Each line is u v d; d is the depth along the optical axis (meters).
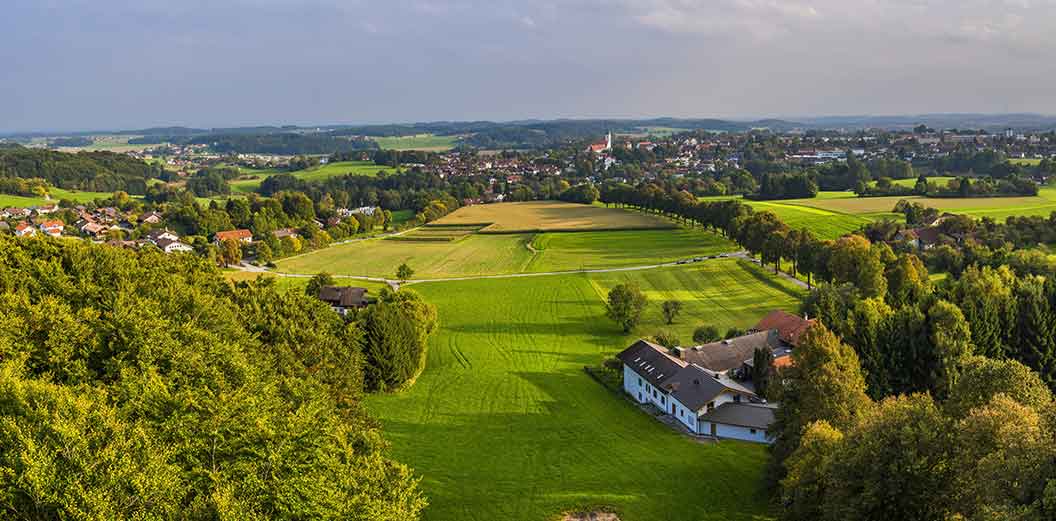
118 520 25.72
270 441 33.44
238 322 61.81
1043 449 28.56
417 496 40.66
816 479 41.34
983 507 27.59
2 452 28.00
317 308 80.94
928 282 114.88
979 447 33.44
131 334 45.28
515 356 100.38
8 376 31.86
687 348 86.25
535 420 71.69
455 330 117.44
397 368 81.75
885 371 72.56
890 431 37.00
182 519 27.42
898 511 35.41
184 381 40.03
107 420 30.31
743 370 84.00
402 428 68.50
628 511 48.72
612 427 70.06
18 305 46.47
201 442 32.16
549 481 54.41
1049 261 124.19
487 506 49.53
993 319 76.50
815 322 55.88
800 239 143.50
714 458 60.53
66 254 67.88
